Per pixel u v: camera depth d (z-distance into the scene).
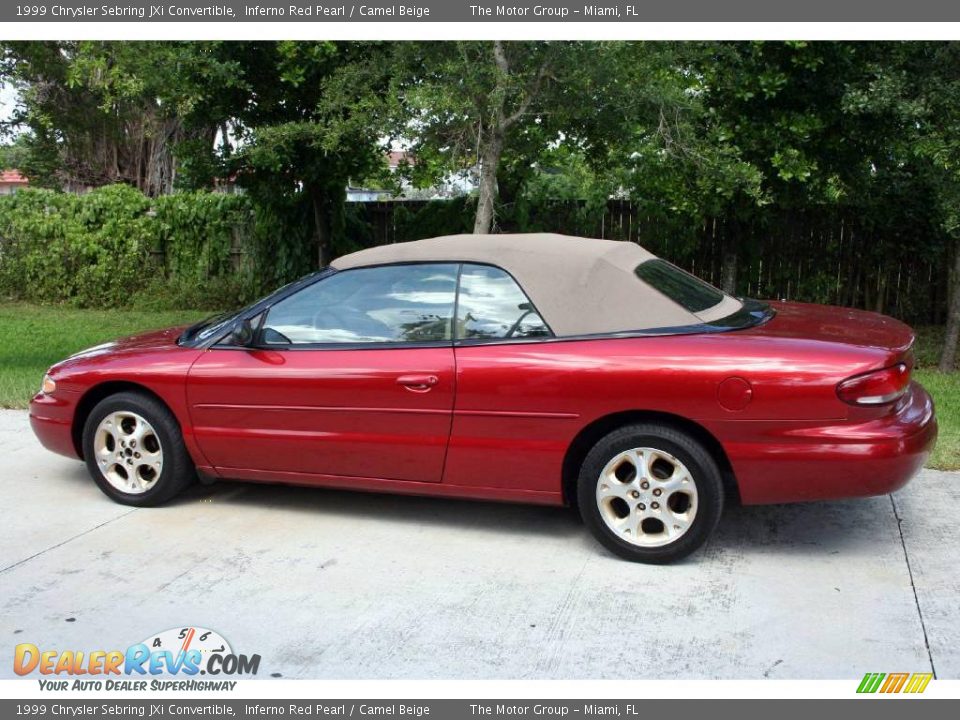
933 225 10.75
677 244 11.82
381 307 4.63
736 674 3.24
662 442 4.07
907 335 4.18
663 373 4.01
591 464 4.20
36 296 15.52
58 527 4.83
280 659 3.41
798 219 11.68
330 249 12.67
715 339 4.07
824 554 4.30
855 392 3.82
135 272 14.86
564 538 4.59
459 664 3.35
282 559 4.37
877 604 3.75
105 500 5.27
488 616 3.72
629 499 4.19
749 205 9.77
